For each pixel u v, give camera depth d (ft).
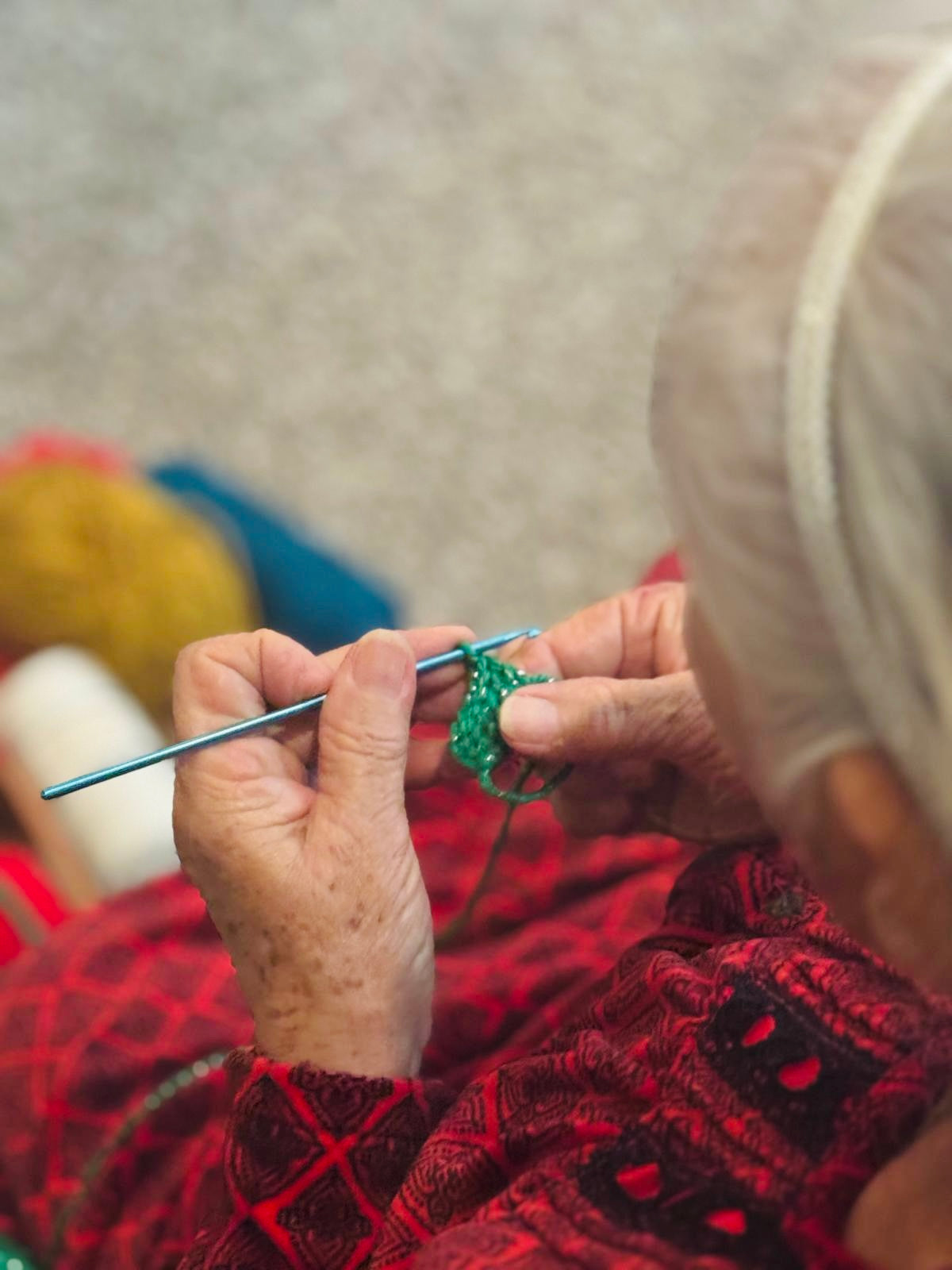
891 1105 1.47
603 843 2.86
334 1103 1.83
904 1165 1.38
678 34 6.81
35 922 3.38
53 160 6.45
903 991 1.59
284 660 2.03
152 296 6.11
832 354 1.03
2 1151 2.74
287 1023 1.91
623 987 1.89
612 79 6.69
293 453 5.72
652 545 5.46
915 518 1.00
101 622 4.29
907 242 0.99
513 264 6.18
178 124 6.56
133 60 6.75
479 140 6.52
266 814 1.92
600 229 6.27
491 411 5.80
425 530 5.54
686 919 1.99
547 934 2.67
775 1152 1.50
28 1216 2.67
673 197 6.34
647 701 2.05
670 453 1.17
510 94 6.66
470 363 5.92
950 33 1.10
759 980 1.66
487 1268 1.47
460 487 5.63
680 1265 1.43
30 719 3.95
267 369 5.92
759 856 1.97
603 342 5.97
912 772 1.09
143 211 6.32
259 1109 1.84
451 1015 2.53
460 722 2.16
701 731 2.06
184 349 5.98
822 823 1.23
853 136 1.07
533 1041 2.40
